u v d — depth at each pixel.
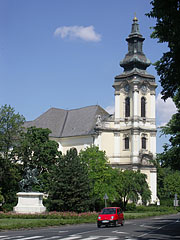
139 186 91.19
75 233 32.47
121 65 106.62
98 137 101.94
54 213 54.69
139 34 105.50
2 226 36.06
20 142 73.75
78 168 64.12
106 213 42.78
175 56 24.95
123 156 103.50
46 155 78.25
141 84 104.56
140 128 102.69
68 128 110.88
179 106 45.44
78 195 63.03
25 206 56.88
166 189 128.38
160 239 27.92
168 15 22.86
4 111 72.69
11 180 69.38
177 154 53.78
